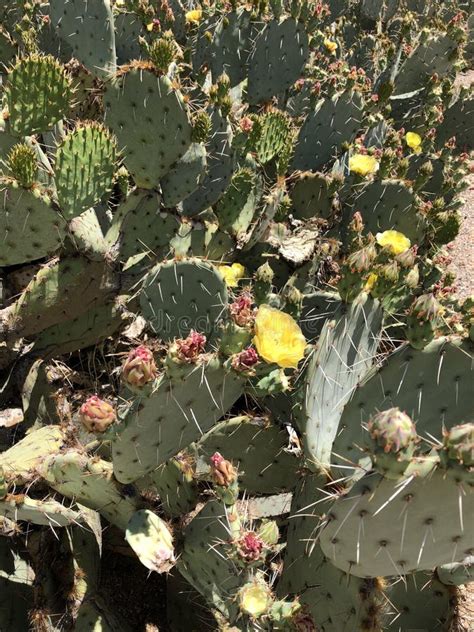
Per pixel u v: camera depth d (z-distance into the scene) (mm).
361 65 2678
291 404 865
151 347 943
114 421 604
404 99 2285
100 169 854
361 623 610
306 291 1131
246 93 1573
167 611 819
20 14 1726
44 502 662
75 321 1045
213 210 1274
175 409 592
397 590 650
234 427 843
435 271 1292
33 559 773
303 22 1472
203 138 976
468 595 865
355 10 3406
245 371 571
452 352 603
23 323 989
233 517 622
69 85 869
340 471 662
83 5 1214
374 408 641
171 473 733
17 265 1217
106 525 846
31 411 961
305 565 668
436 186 1696
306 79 1811
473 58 3533
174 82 939
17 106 857
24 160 805
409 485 455
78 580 743
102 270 1005
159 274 896
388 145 1686
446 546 492
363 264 638
